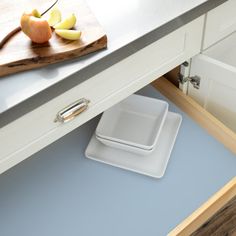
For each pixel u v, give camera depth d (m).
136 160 1.19
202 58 1.08
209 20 1.00
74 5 0.90
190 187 1.14
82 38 0.82
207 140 1.22
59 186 1.16
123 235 1.07
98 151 1.22
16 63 0.79
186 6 0.90
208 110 1.28
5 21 0.87
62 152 1.22
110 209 1.11
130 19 0.88
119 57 0.84
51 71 0.80
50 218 1.11
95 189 1.15
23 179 1.18
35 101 0.78
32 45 0.82
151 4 0.91
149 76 1.00
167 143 1.22
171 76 1.29
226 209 1.40
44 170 1.19
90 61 0.81
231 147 1.19
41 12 0.89
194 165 1.18
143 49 0.90
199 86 1.20
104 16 0.90
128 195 1.13
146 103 1.27
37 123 0.84
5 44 0.83
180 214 1.10
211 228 1.37
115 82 0.92
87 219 1.10
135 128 1.25
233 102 1.15
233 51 1.21
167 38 0.94
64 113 0.87
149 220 1.09
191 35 1.00
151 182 1.15
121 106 1.30
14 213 1.12
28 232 1.09
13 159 0.88
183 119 1.27
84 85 0.85
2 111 0.74
